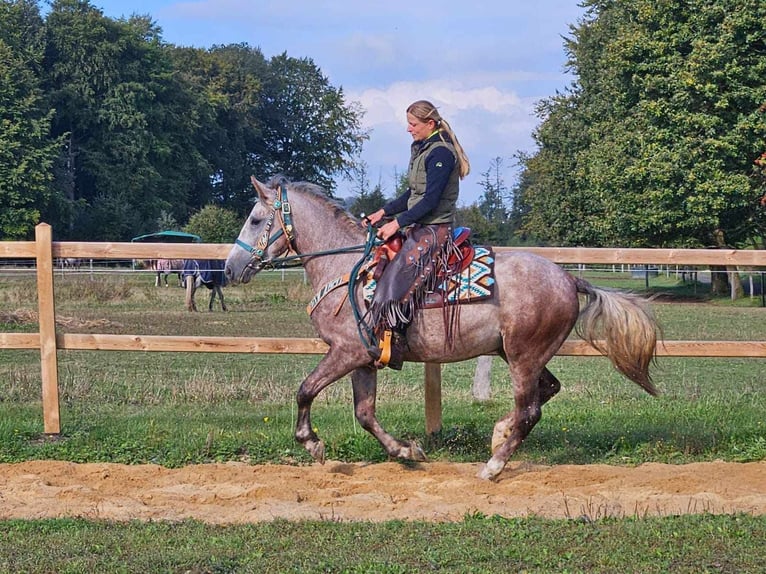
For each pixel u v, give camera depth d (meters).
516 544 5.40
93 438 8.48
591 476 7.41
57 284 26.92
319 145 82.81
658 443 8.40
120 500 6.64
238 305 26.55
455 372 14.47
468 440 8.52
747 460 7.98
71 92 62.66
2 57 57.84
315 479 7.30
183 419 9.46
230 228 51.78
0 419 9.20
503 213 94.75
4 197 55.88
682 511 6.35
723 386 12.76
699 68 30.48
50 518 6.14
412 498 6.77
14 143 55.72
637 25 34.06
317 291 7.28
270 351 8.46
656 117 32.06
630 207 33.44
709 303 32.28
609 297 7.23
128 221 62.66
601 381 13.36
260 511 6.35
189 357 15.77
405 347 7.03
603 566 4.99
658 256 8.23
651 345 7.20
